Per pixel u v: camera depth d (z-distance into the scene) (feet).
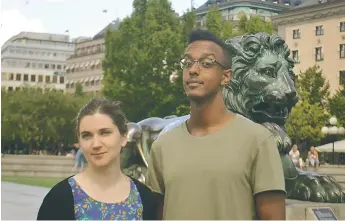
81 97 122.01
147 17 91.61
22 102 112.27
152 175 7.98
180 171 7.45
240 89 15.87
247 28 81.71
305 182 15.44
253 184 7.32
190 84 7.57
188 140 7.61
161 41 88.94
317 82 95.81
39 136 113.29
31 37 167.94
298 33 114.93
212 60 7.54
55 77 171.12
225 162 7.27
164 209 7.54
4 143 112.06
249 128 7.47
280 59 15.87
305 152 87.97
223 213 7.17
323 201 14.99
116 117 7.74
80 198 7.49
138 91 89.97
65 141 115.14
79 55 168.35
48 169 56.29
